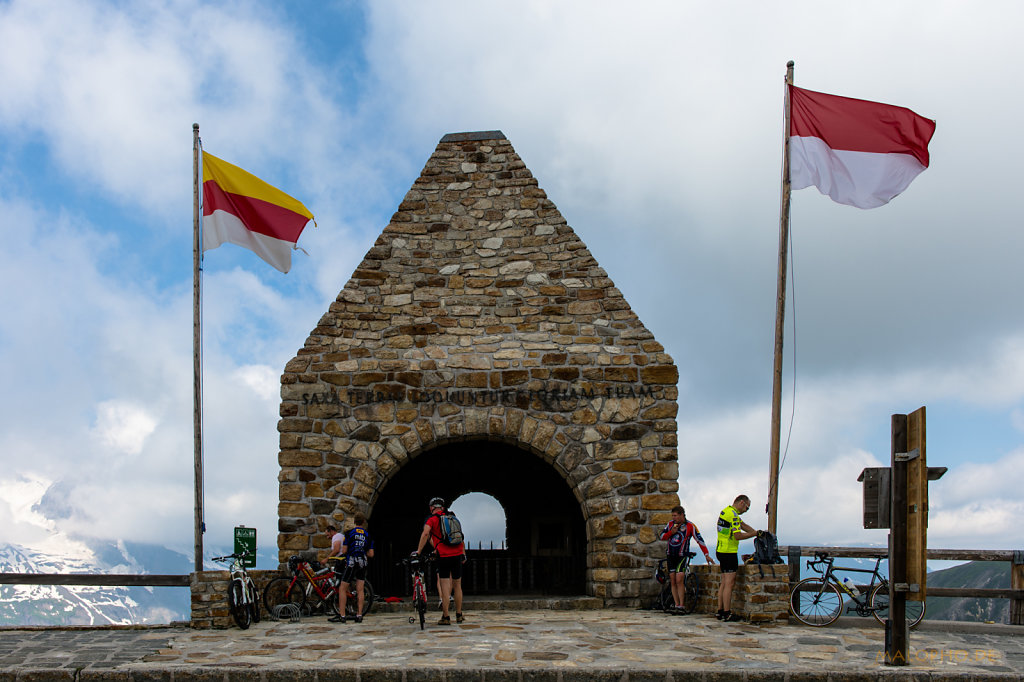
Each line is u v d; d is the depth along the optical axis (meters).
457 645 11.26
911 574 10.03
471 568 19.72
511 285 17.36
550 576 17.84
